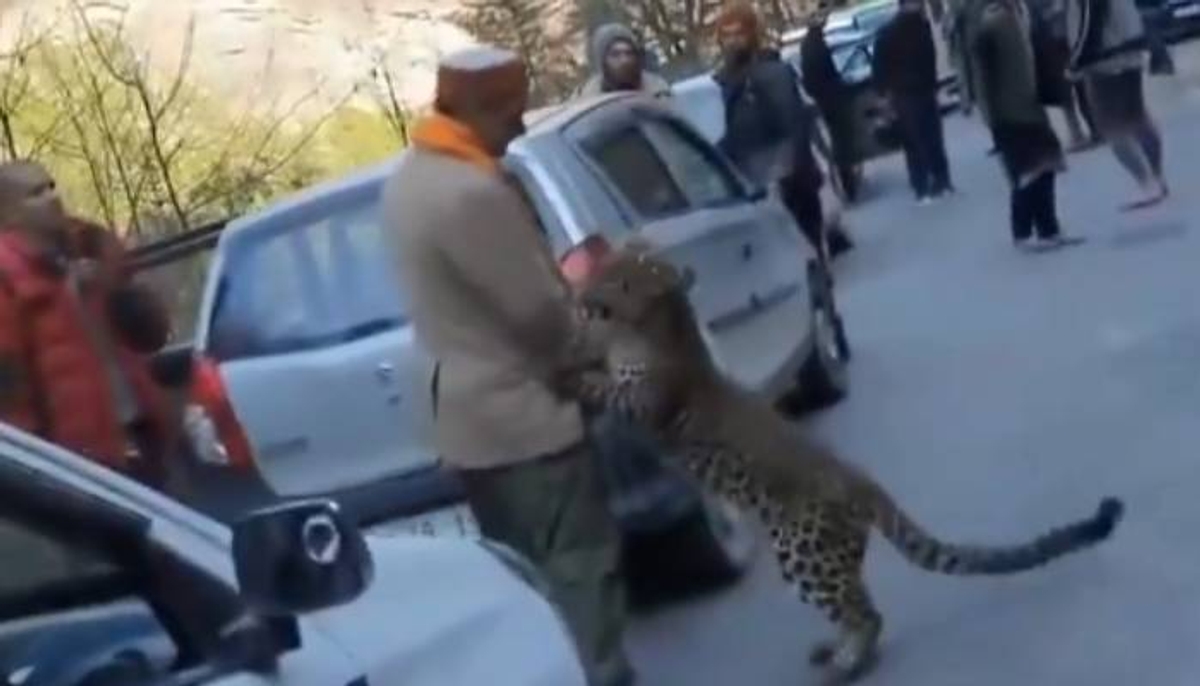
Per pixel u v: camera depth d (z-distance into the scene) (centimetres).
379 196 875
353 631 382
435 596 409
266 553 345
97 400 775
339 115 2100
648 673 799
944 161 2203
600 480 723
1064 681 728
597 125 954
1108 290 1403
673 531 864
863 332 1428
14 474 364
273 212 892
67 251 789
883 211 2208
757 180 1377
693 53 2939
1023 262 1590
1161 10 2769
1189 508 889
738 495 772
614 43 1251
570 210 880
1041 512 924
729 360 988
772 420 773
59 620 358
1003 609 808
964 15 2164
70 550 365
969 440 1069
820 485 764
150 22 2016
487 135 704
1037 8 2164
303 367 841
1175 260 1462
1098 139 2166
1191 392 1077
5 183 765
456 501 825
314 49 2180
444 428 718
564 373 710
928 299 1524
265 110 2028
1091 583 820
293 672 354
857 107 2475
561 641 415
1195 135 2103
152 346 828
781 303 1079
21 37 1845
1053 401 1116
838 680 766
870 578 870
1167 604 784
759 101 1424
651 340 752
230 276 882
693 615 859
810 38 2347
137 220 1838
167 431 821
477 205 696
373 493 833
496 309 700
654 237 923
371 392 833
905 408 1166
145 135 1858
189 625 360
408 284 712
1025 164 1612
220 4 2114
